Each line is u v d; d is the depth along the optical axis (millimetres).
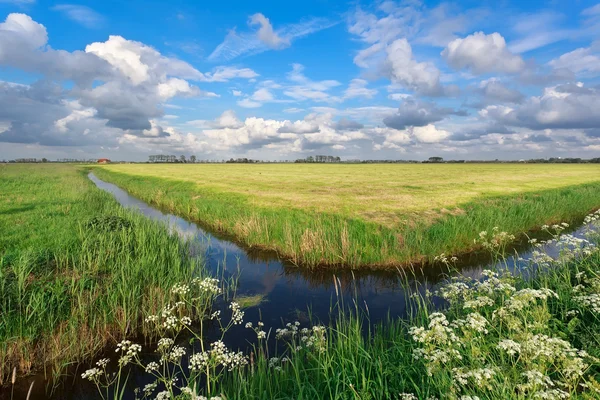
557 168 80000
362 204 20656
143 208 26047
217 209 19844
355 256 11938
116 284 8164
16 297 7012
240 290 10062
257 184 35719
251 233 15039
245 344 6836
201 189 30875
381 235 13406
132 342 6961
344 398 3961
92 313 7117
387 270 11648
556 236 8359
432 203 20875
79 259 9188
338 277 11258
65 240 10984
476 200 21984
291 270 12000
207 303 8633
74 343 6273
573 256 7324
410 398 3502
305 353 5539
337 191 28109
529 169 73750
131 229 12773
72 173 61250
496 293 6160
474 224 14469
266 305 8961
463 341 4168
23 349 5969
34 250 9695
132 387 5672
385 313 8242
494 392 3447
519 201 20969
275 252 13836
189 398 3967
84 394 5598
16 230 12273
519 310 4719
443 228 13633
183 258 11094
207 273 10531
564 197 22609
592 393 3305
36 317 6562
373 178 45656
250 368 5234
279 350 6484
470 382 3895
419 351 3994
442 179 42312
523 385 3279
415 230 13594
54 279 8188
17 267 8266
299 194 26047
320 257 12312
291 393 4543
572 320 5066
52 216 15312
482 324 4055
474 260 12516
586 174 53281
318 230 13391
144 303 7680
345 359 4648
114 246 10602
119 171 71625
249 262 12914
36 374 5875
